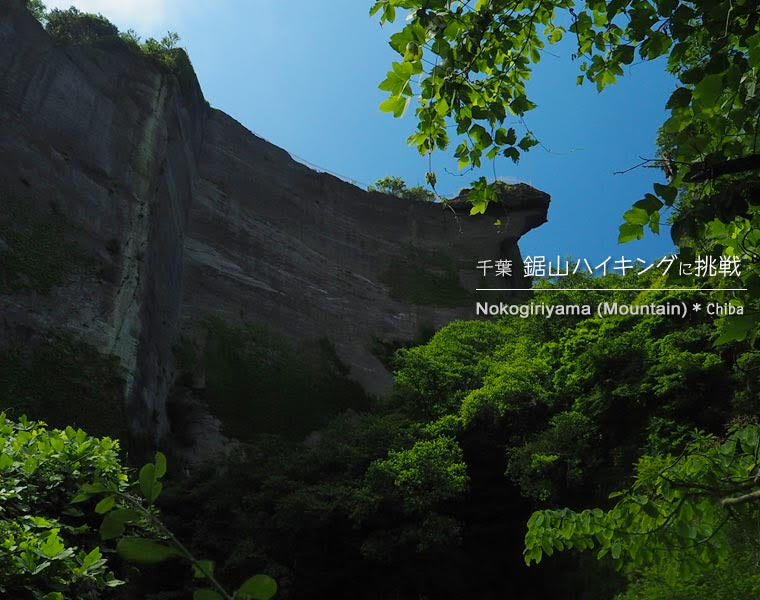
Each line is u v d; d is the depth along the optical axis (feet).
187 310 166.20
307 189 216.54
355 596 94.79
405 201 237.04
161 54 170.50
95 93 142.31
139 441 118.21
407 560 90.84
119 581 13.96
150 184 146.61
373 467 93.20
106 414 112.37
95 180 134.31
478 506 100.27
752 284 10.22
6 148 117.29
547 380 103.30
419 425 106.93
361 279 213.46
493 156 14.58
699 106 9.53
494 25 13.92
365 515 88.53
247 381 167.02
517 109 14.49
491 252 234.17
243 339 172.96
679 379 81.66
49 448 17.15
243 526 97.81
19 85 124.26
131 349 125.80
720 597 35.73
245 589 4.83
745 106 9.16
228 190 193.88
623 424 89.97
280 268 194.90
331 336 195.72
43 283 114.21
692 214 9.29
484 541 99.25
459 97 13.42
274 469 105.91
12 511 14.58
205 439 148.66
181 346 157.99
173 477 128.57
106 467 17.84
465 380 118.93
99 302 122.83
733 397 76.89
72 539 16.28
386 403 128.36
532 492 86.74
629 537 12.97
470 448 102.47
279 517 93.86
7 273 109.09
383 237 226.17
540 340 124.88
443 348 130.82
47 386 106.32
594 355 93.25
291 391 173.99
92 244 127.44
